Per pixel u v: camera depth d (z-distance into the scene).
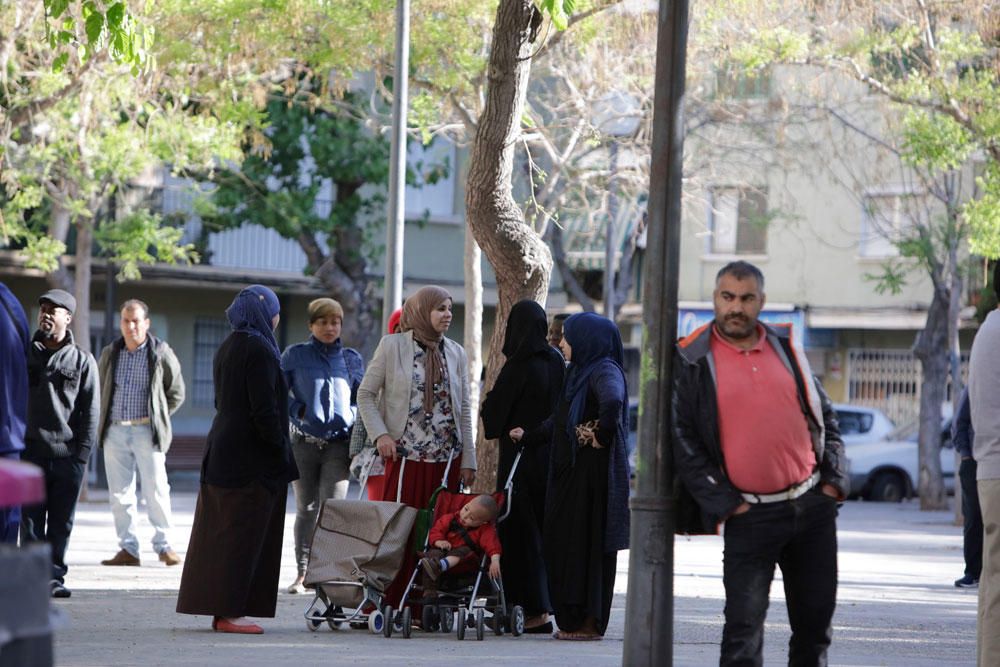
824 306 109.31
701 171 87.31
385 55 56.50
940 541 65.25
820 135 97.25
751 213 108.38
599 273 112.06
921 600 41.56
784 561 20.48
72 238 96.62
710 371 19.83
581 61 67.31
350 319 91.69
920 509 88.38
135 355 44.81
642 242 100.62
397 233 46.72
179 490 88.00
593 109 71.06
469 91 57.41
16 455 24.27
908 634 33.53
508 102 36.81
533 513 31.91
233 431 30.09
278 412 30.39
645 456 20.91
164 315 106.00
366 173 87.25
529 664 26.12
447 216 108.12
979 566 44.91
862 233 107.25
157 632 30.41
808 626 20.30
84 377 36.91
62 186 72.81
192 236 101.75
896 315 107.38
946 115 64.88
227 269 102.94
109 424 44.53
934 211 97.12
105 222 77.44
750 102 81.62
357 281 91.94
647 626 20.78
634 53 65.88
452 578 31.14
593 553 30.02
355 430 36.81
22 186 68.44
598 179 77.00
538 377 31.97
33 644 11.59
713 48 65.31
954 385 80.00
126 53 33.09
